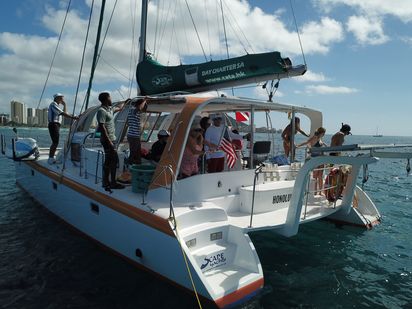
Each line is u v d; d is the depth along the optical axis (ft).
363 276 16.30
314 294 14.56
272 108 21.54
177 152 15.21
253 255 13.64
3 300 13.88
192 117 15.15
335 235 21.36
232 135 19.92
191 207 14.90
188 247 13.41
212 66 17.35
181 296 13.16
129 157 18.28
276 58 15.85
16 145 25.46
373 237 21.17
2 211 25.72
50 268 16.49
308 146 22.95
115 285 14.69
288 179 20.84
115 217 16.07
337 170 20.56
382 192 39.91
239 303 12.54
